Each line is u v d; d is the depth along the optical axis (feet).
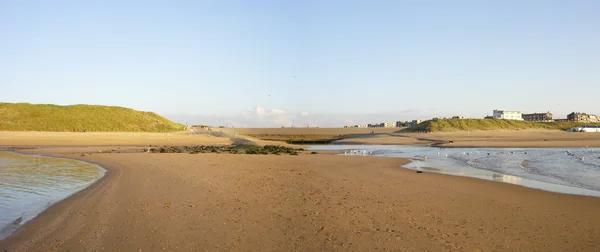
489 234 34.83
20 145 216.33
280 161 109.91
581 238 34.01
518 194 55.98
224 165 93.15
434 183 66.23
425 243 31.91
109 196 51.21
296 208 44.04
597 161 118.32
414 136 369.30
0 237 33.73
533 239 33.58
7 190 58.54
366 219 39.32
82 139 254.47
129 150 175.52
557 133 418.92
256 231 34.81
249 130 633.61
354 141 323.37
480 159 128.77
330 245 31.12
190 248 30.22
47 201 49.65
